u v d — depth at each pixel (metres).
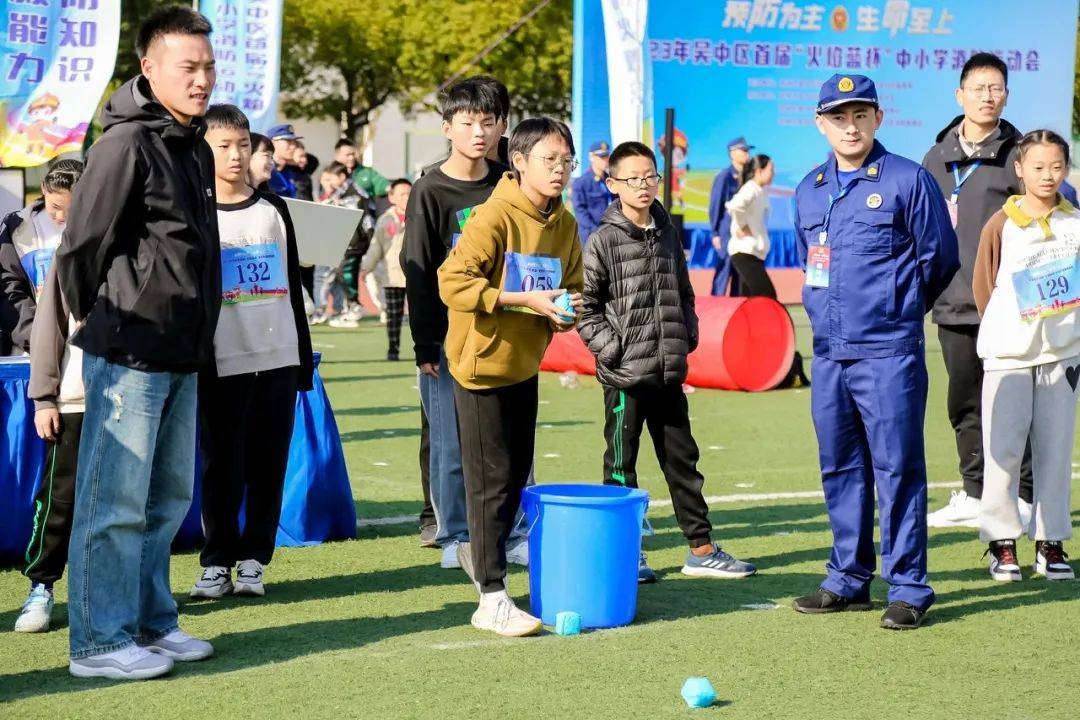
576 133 18.36
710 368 13.55
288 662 5.07
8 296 6.30
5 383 6.54
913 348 5.67
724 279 15.38
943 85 25.72
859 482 5.87
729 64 24.50
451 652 5.21
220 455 6.02
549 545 5.59
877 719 4.48
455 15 32.03
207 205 4.95
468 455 5.56
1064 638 5.50
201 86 4.82
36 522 5.54
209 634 5.49
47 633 5.49
